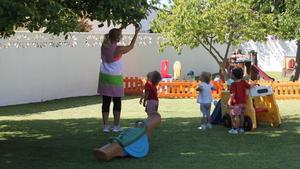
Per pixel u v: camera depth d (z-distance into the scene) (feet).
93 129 34.32
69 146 28.50
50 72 55.47
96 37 60.95
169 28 59.98
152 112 31.32
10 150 27.55
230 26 59.52
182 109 46.68
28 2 20.98
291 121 38.09
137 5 23.93
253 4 55.31
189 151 26.96
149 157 25.53
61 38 56.49
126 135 25.72
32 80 53.31
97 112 44.96
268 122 35.78
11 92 51.03
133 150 25.49
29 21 22.47
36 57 53.67
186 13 58.13
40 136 31.99
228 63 64.28
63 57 57.00
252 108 33.45
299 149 27.37
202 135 31.83
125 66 66.95
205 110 34.63
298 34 51.16
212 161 24.56
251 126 33.37
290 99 54.60
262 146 28.30
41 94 54.44
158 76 34.27
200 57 84.12
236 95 32.89
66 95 57.72
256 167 23.27
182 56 79.30
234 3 56.85
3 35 28.32
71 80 58.23
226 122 34.96
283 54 102.32
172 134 32.17
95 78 61.36
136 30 31.63
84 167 23.53
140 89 60.80
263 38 60.34
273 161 24.45
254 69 64.39
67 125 36.55
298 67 67.31
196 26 57.98
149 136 27.32
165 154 26.22
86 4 25.71
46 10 21.16
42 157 25.76
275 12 54.80
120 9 23.58
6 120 39.78
